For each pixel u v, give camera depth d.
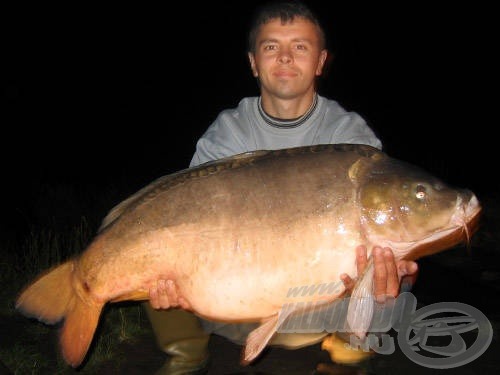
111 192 2.84
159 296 0.89
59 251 1.75
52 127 6.91
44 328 1.27
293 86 1.02
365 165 0.88
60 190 2.72
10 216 2.55
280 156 0.89
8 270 1.57
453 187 0.89
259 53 1.03
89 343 0.92
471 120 6.48
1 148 5.09
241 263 0.85
